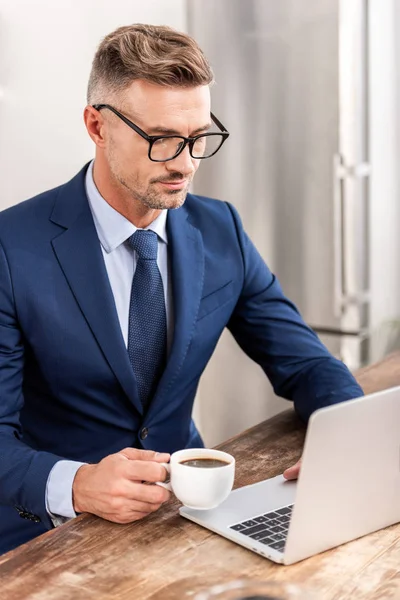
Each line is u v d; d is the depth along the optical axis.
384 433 1.12
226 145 3.03
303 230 3.01
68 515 1.26
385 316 3.33
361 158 3.05
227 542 1.15
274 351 1.78
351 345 3.09
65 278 1.56
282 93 2.95
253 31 2.94
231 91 2.99
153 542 1.15
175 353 1.62
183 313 1.64
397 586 1.03
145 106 1.41
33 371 1.62
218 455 1.25
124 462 1.24
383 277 3.30
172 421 1.70
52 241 1.58
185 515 1.22
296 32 2.90
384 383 1.83
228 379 3.19
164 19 2.91
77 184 1.63
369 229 3.16
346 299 3.07
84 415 1.61
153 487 1.21
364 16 2.98
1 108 2.59
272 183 3.00
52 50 2.68
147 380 1.64
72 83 2.74
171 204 1.49
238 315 1.84
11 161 2.65
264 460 1.44
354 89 2.95
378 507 1.16
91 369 1.57
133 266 1.63
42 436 1.64
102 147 1.53
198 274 1.69
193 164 1.47
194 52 1.43
